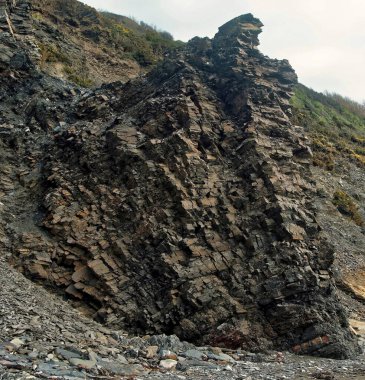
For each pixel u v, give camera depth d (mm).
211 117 24484
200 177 21484
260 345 17219
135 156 22422
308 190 22828
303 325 17859
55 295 18688
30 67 33000
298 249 19203
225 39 29297
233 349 16922
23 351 10914
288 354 17219
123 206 20906
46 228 21297
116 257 19672
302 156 24625
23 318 13398
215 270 18766
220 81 26766
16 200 23594
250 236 19719
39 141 27562
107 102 29203
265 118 24875
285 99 27172
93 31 55062
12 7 40031
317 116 69750
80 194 22516
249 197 21109
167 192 20844
